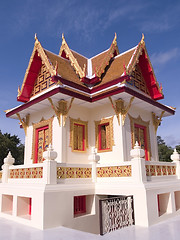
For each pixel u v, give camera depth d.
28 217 8.20
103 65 12.07
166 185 8.84
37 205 7.33
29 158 12.20
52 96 9.89
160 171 9.53
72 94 9.90
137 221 7.42
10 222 8.03
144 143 12.18
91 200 9.05
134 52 11.44
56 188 7.55
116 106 10.45
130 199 7.71
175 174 10.69
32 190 7.70
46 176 7.61
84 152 11.02
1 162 36.69
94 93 11.07
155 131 13.21
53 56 11.95
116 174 8.62
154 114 13.25
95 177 9.16
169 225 7.28
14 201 8.71
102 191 8.71
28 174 8.99
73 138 10.72
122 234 6.26
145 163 8.53
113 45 12.89
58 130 10.41
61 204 7.59
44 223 6.96
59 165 8.09
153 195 7.81
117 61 12.24
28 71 12.35
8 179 10.17
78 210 9.09
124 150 10.09
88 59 15.01
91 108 11.89
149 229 6.78
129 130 10.91
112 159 10.36
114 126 10.64
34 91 12.68
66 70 11.70
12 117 13.57
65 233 6.44
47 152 7.78
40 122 11.75
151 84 12.83
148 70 12.54
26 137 12.75
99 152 10.96
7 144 37.25
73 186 8.16
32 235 6.26
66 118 10.55
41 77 12.29
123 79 10.21
